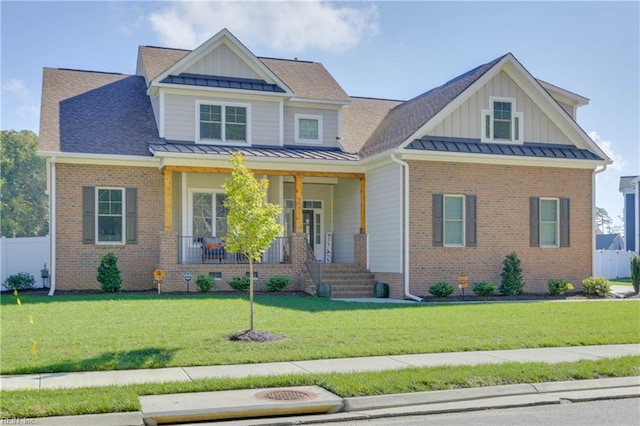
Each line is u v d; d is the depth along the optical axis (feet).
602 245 175.11
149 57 87.81
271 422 25.27
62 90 85.30
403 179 72.79
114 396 26.30
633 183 148.77
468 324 47.24
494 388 29.78
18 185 194.29
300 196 78.23
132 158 74.69
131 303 57.57
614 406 27.91
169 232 72.79
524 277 77.36
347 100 88.53
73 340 38.40
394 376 30.45
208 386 28.66
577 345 40.60
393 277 73.77
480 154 74.64
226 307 55.16
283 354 35.60
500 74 78.13
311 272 75.56
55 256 72.64
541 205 79.25
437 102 79.61
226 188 42.55
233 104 81.92
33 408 24.58
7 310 52.11
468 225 75.05
